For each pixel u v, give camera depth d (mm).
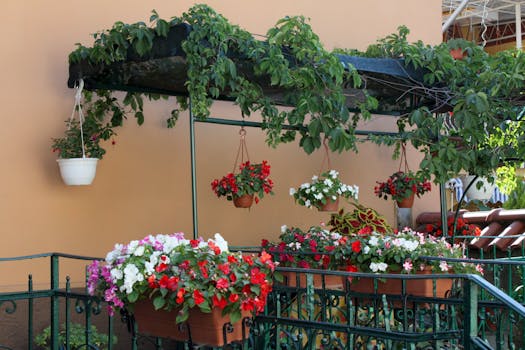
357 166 7770
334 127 5027
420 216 8125
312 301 3713
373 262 5066
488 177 6648
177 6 6570
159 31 4715
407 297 4727
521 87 5711
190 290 3281
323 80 4902
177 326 3451
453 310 4590
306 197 6508
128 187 6211
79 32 6027
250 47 4781
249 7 7035
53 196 5812
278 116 5223
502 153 6410
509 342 4602
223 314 3332
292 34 4910
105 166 6090
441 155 5613
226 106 6867
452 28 15188
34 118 5770
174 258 3385
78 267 5895
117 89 5633
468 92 5355
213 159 6746
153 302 3359
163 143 6441
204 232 6645
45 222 5762
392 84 5703
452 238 7363
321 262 5727
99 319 5852
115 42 4895
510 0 13305
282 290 4980
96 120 5949
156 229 6355
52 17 5902
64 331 5387
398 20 8180
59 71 5902
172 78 5461
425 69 5695
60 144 5648
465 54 5922
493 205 10648
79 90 5324
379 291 5152
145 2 6383
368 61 5465
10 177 5641
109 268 3504
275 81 4742
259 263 3506
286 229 6168
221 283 3254
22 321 5523
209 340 3363
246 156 6977
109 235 6078
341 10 7691
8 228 5605
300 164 7355
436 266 5070
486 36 15828
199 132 6680
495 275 5863
